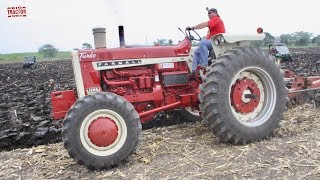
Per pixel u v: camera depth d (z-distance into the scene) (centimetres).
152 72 521
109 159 407
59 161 450
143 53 509
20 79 2133
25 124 703
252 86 485
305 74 1304
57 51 8925
